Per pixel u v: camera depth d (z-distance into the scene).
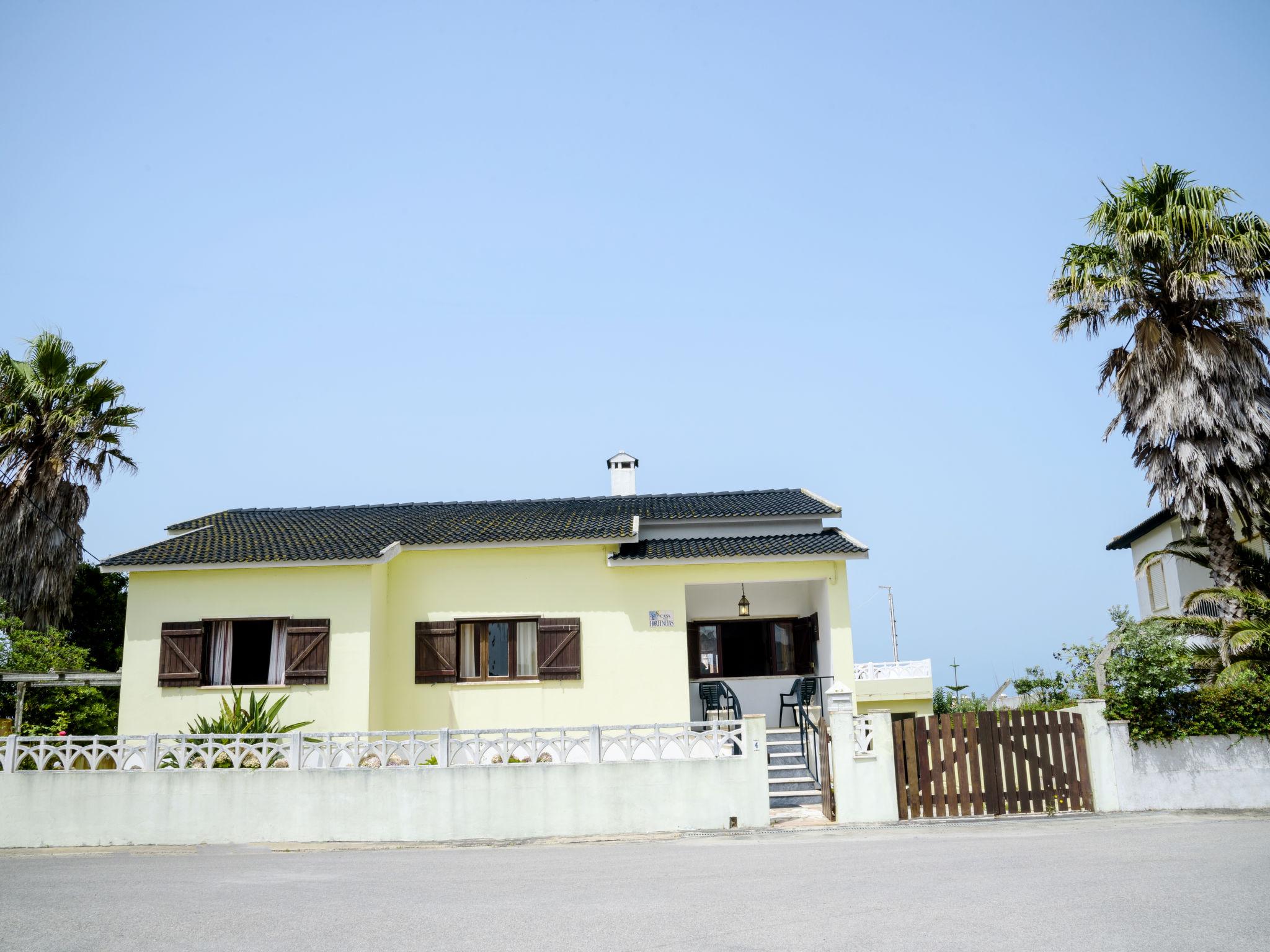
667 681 20.06
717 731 15.34
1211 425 17.16
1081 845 11.17
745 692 21.69
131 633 19.38
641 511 23.45
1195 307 17.86
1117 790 14.55
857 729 15.01
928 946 6.90
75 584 30.41
